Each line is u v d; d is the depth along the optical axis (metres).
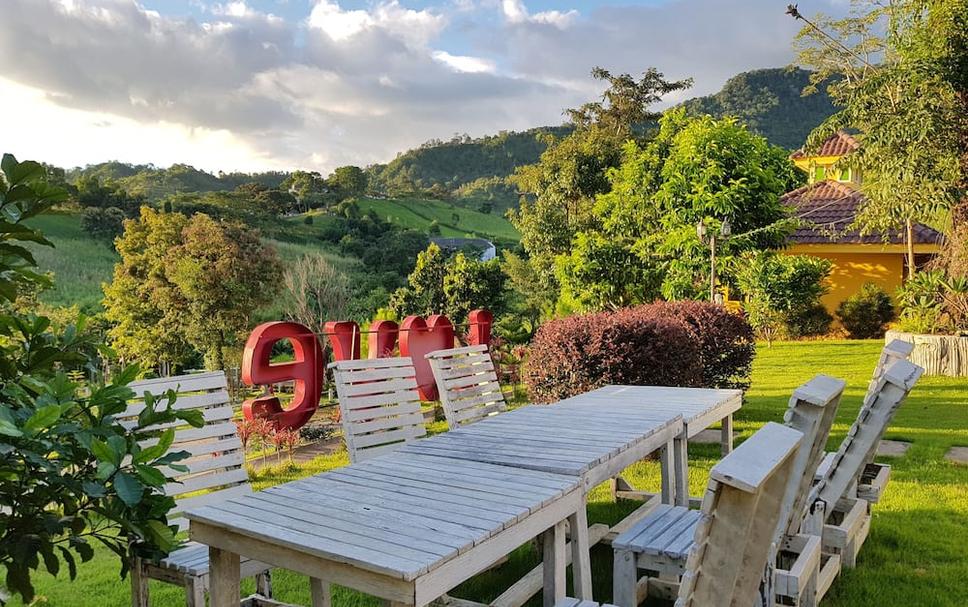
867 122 12.57
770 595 2.63
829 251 19.39
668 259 18.28
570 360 6.75
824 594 3.60
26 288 2.98
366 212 76.94
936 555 4.16
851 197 20.77
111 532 4.88
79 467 2.59
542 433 3.68
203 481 3.58
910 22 12.65
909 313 13.12
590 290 17.53
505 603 3.31
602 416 4.12
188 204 60.47
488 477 2.87
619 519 4.96
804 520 3.48
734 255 17.58
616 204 20.88
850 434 3.52
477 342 11.31
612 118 39.09
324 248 58.97
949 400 9.62
